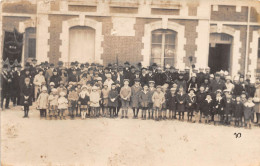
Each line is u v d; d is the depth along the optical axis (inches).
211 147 291.4
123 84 414.9
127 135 311.3
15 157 259.4
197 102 373.1
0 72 409.1
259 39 490.3
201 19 464.8
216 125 366.0
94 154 274.7
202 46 467.5
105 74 417.1
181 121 378.0
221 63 506.0
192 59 467.2
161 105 375.9
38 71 426.9
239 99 363.3
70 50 456.4
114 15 452.8
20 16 450.6
